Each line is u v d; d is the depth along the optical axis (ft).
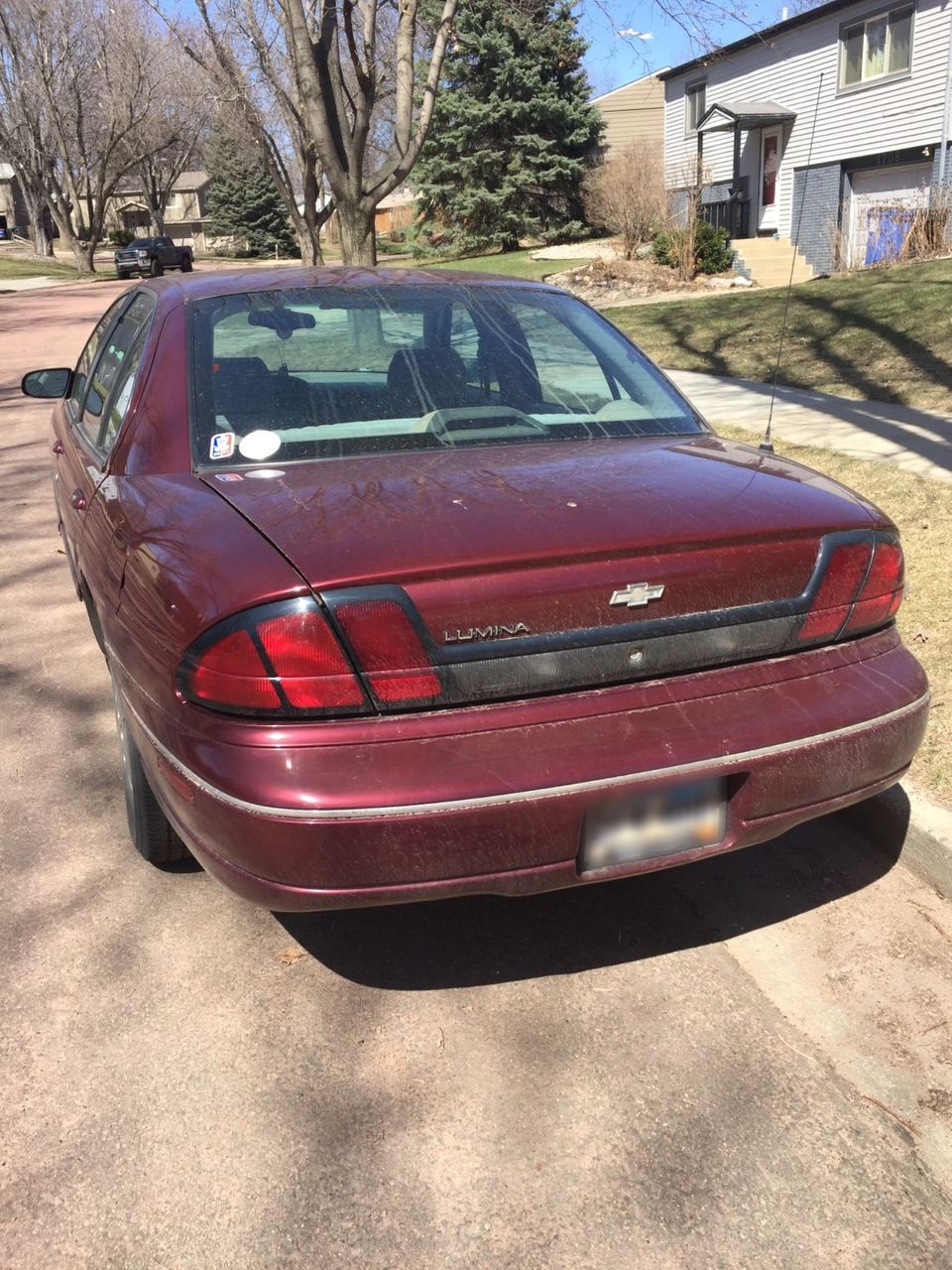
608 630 7.70
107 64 160.66
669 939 9.82
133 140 174.19
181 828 8.15
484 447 9.57
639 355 11.89
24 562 21.42
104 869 10.91
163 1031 8.68
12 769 12.94
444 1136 7.64
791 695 8.23
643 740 7.65
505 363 10.78
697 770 7.72
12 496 27.32
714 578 7.99
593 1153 7.49
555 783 7.36
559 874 7.65
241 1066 8.30
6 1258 6.72
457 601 7.32
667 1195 7.15
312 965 9.48
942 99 66.33
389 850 7.21
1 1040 8.56
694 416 11.19
